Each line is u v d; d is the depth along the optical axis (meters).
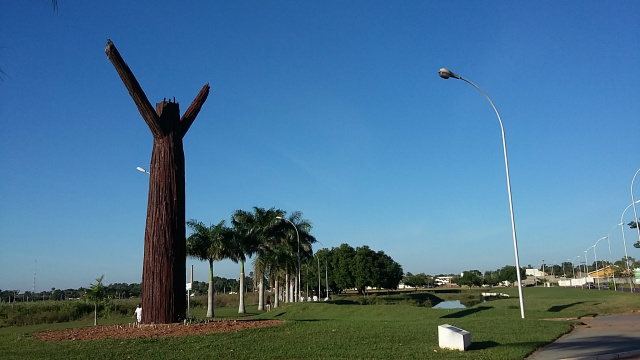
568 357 12.27
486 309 30.88
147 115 21.00
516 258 23.69
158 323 20.58
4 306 56.19
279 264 54.94
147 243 21.19
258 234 52.34
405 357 12.62
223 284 146.25
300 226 61.69
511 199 23.95
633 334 16.50
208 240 41.72
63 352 14.87
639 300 32.25
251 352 13.98
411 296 83.62
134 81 20.31
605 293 50.56
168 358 13.37
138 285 124.06
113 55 19.36
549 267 179.38
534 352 13.34
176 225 21.41
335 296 96.31
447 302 67.56
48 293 103.38
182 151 22.31
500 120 24.59
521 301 23.42
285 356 13.32
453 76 23.69
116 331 18.97
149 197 21.52
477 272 187.50
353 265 95.62
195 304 69.56
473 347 14.16
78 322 45.75
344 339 16.05
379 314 33.12
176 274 21.14
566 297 45.44
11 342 18.16
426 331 17.91
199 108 23.06
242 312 49.41
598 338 15.74
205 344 15.44
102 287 39.62
